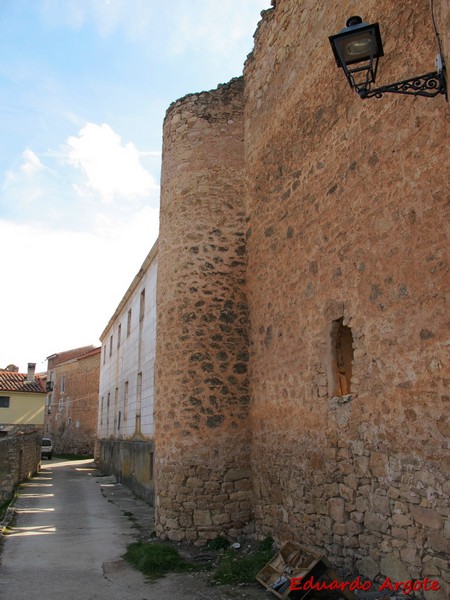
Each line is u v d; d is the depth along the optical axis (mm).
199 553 7457
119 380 21703
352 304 5945
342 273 6188
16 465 16281
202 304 8828
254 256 8727
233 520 7965
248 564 6492
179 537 7965
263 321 8203
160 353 9141
